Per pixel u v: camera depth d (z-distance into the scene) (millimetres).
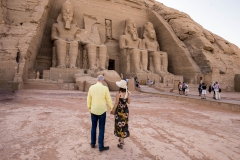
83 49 20266
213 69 20938
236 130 4754
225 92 21062
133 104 8852
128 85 16141
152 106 8461
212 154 3092
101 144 3035
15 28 14141
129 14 26031
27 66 14258
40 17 15266
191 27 23891
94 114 3121
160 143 3531
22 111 5812
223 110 8359
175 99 11750
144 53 21875
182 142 3637
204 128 4832
